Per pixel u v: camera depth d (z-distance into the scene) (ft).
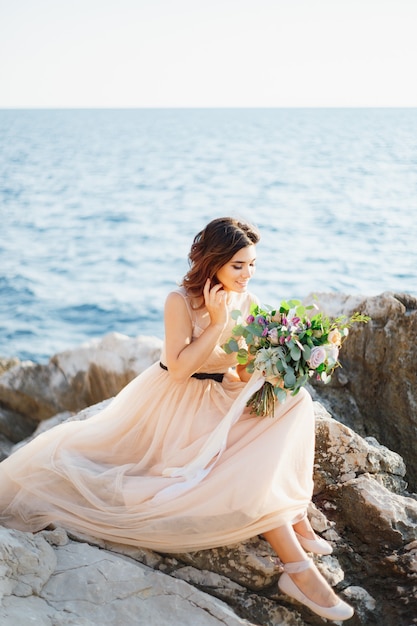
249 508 10.60
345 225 73.77
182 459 11.46
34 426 26.07
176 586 10.34
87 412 15.28
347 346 17.21
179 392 11.89
